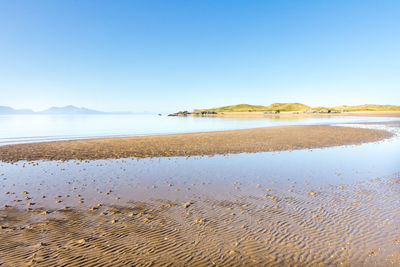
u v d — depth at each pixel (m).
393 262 5.46
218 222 7.50
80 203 9.11
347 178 12.48
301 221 7.54
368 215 7.93
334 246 6.11
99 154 19.28
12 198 9.55
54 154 19.14
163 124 68.69
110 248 6.03
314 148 22.25
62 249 5.95
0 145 23.56
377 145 23.77
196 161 16.88
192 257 5.67
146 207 8.77
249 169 14.55
